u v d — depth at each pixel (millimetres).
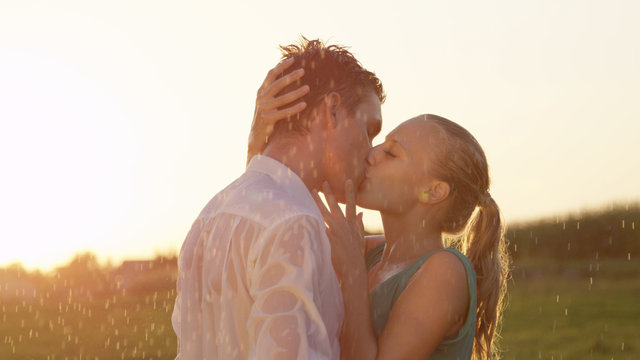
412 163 2492
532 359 9430
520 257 25203
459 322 2340
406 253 2545
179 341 2143
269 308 1774
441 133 2523
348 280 2230
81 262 19672
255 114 2279
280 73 2258
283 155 2164
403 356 2219
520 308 14336
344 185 2295
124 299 16547
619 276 20172
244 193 1991
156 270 20078
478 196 2580
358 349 2201
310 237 1857
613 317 13000
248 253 1869
